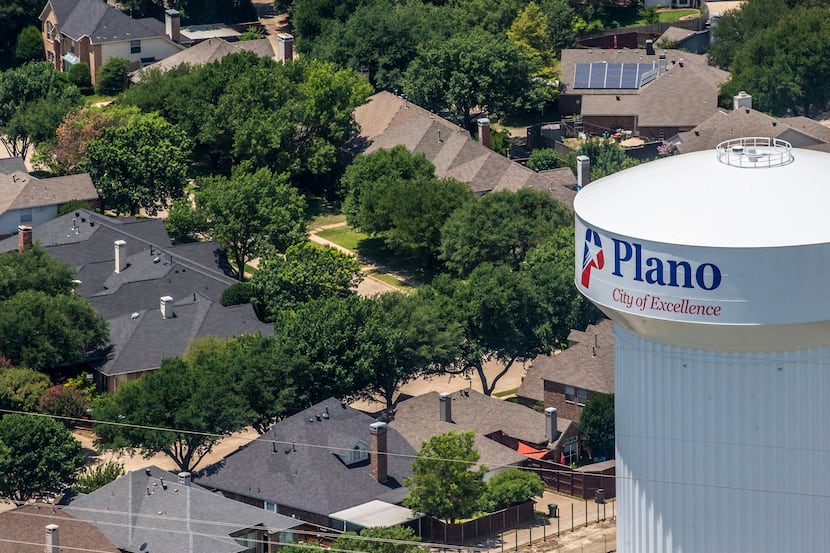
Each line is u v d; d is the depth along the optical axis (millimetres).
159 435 170000
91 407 183250
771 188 76875
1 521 150250
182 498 159250
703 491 78312
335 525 160750
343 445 168500
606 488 173625
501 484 166250
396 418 182250
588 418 181125
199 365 180875
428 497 158750
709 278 74500
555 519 168125
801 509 77438
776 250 73562
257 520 157875
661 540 79750
